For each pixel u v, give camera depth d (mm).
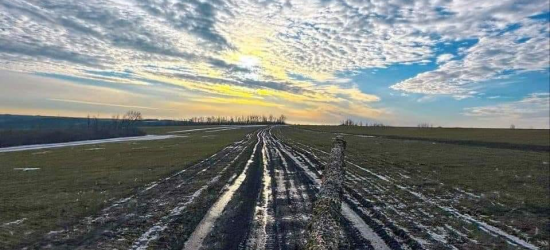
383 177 21594
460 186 18703
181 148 44562
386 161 29344
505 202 15164
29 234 10812
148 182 20203
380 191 17312
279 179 20859
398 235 10695
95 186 19141
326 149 41312
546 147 41750
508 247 9805
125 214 13188
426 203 14961
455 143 48656
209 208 14047
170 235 10664
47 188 18766
